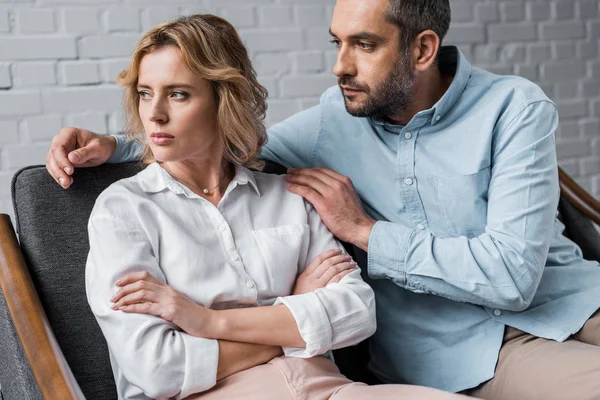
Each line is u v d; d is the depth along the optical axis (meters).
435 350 1.52
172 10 2.61
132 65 1.31
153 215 1.30
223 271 1.30
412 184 1.54
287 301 1.26
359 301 1.31
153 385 1.16
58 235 1.38
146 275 1.22
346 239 1.46
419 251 1.43
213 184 1.39
